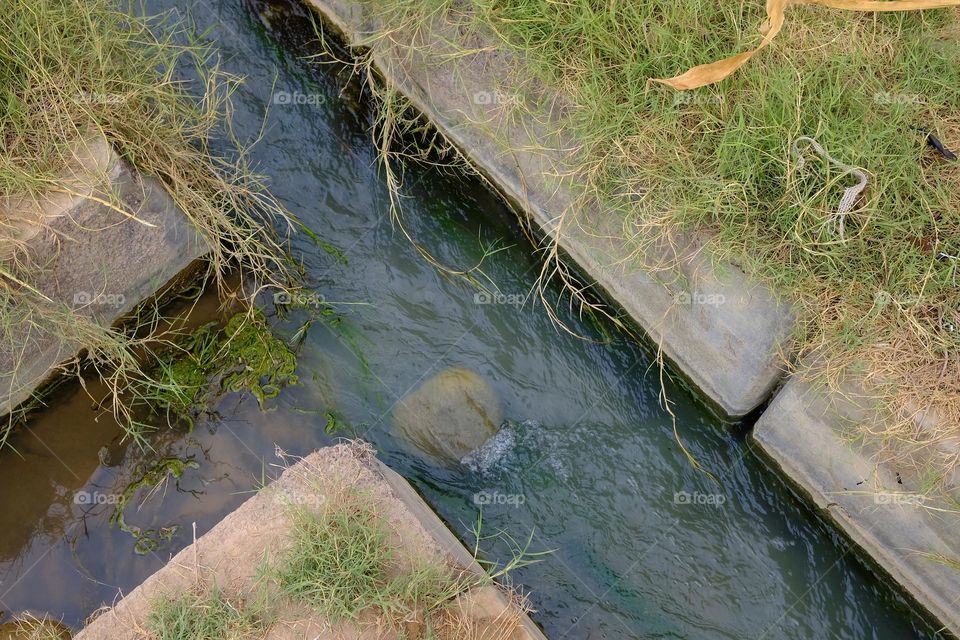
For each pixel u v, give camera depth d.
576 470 2.96
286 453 2.84
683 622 2.78
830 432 2.65
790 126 2.58
